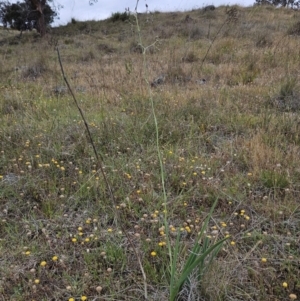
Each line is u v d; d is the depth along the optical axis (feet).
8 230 8.72
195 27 44.47
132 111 17.16
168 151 12.71
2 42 57.16
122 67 27.94
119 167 11.61
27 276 7.43
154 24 51.93
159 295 6.91
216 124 15.15
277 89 19.17
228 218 9.23
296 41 32.01
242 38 36.73
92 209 9.68
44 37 56.49
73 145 13.17
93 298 6.93
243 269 7.45
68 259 7.91
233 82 22.93
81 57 36.91
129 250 8.25
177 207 9.73
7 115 16.96
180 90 20.65
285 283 6.79
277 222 8.97
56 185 10.98
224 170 11.46
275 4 72.38
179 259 7.67
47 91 22.45
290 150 12.41
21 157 12.25
